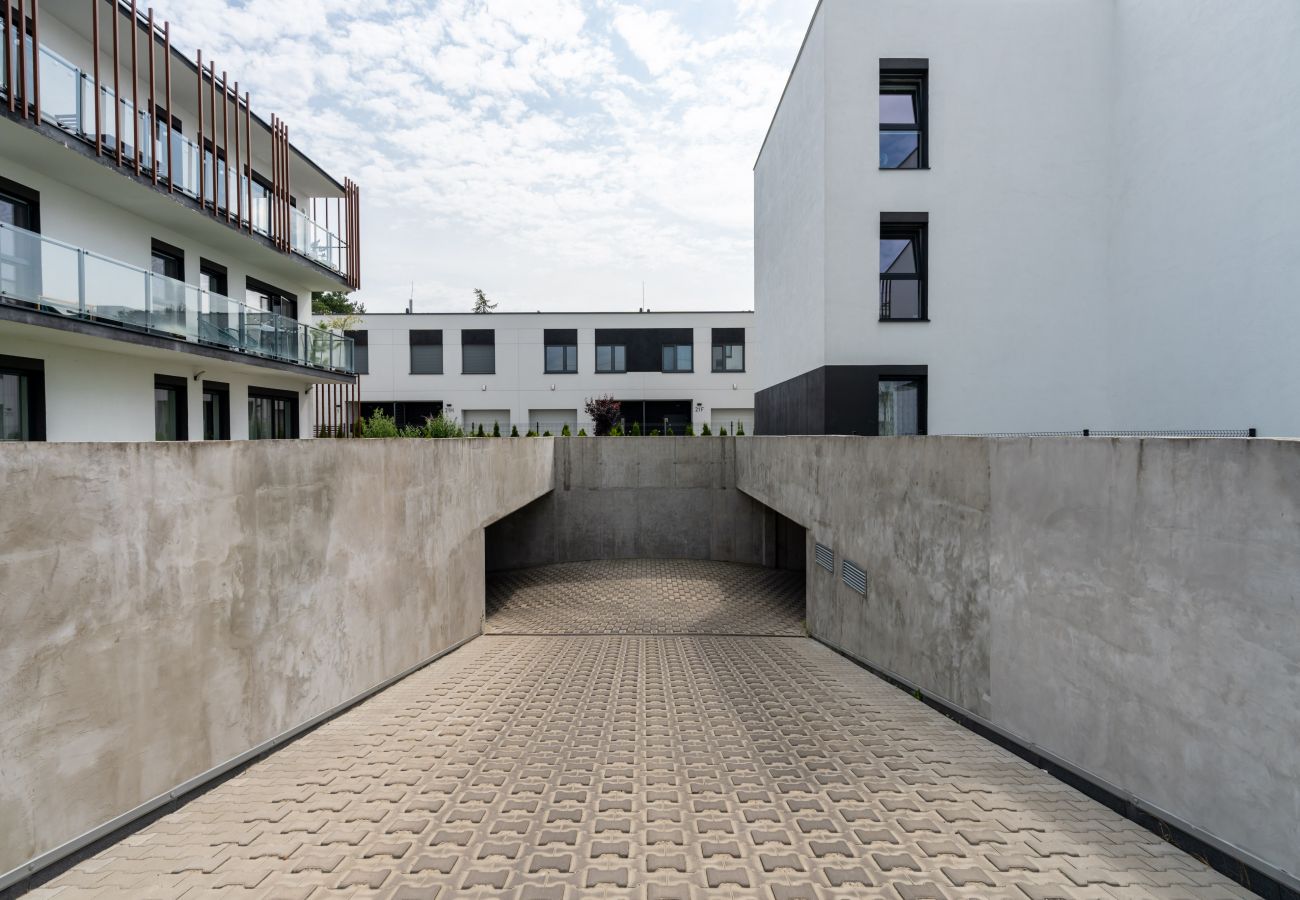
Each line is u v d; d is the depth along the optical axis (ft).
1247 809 8.75
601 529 50.75
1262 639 8.54
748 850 10.04
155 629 11.34
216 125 43.39
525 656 26.61
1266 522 8.48
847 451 24.09
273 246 45.16
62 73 29.04
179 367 38.27
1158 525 10.21
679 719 17.51
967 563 16.01
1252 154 26.14
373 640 19.63
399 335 89.30
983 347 34.63
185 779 12.01
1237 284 26.91
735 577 45.19
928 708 17.81
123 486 10.72
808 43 37.93
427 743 15.46
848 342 34.88
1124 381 33.14
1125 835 10.26
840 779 12.94
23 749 8.98
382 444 20.13
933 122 34.53
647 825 10.98
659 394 90.94
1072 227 34.37
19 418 29.43
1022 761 13.73
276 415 49.44
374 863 9.75
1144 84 31.68
